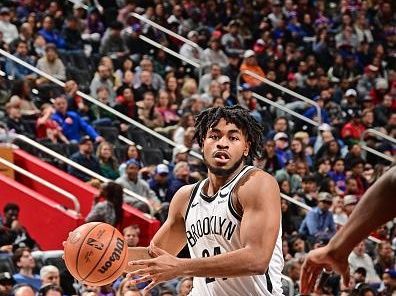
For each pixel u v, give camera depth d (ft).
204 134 16.70
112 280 16.11
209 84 52.31
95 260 15.84
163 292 29.50
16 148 42.14
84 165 41.93
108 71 48.62
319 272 8.91
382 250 39.01
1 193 40.09
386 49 67.56
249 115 16.57
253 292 16.49
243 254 15.47
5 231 34.35
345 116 56.80
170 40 57.72
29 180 41.81
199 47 56.75
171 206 17.34
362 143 53.36
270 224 15.72
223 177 16.49
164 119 48.65
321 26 64.18
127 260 16.24
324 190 45.73
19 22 53.26
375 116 58.18
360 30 66.23
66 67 50.31
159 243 17.30
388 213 8.20
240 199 16.11
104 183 37.06
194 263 15.16
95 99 47.24
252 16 63.36
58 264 33.40
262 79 54.49
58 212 38.83
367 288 32.48
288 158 47.67
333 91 58.80
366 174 48.49
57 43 52.54
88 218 36.19
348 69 62.90
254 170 16.37
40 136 43.21
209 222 16.49
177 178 39.75
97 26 56.18
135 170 40.29
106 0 59.06
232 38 59.82
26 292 26.89
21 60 46.80
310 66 60.39
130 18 56.65
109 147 42.55
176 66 56.80
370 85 61.52
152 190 41.39
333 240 8.52
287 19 66.13
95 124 46.50
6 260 32.14
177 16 60.54
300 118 52.80
